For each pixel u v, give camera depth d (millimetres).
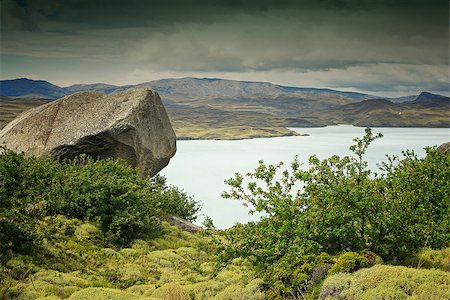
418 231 14047
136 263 21344
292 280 12234
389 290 9891
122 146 36094
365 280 10547
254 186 15047
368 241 13695
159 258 22406
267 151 127000
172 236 28891
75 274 17734
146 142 38000
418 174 15656
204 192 61469
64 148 35062
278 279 12750
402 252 13891
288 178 15078
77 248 21266
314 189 14297
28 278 15469
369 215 13680
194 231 32688
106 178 29016
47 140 35906
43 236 19859
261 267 14195
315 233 13695
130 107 37469
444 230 14297
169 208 39000
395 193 14625
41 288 14766
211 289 15258
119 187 28031
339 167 14500
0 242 16953
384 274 10500
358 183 14391
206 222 16047
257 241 14734
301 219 13812
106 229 26078
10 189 24406
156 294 15297
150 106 39000
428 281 9977
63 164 32094
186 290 14859
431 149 17031
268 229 14375
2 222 17953
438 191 15352
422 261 13477
